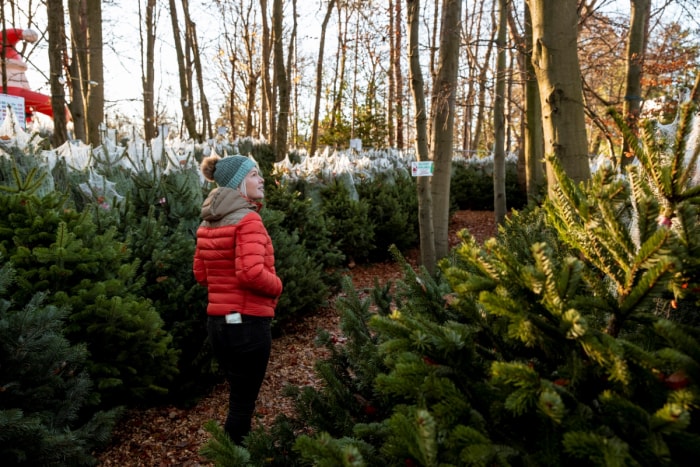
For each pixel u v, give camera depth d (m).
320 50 16.58
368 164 10.20
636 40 7.70
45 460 1.95
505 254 1.08
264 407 3.60
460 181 14.36
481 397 1.11
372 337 2.01
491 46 7.09
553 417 0.83
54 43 6.91
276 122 15.00
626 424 0.95
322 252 6.19
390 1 10.51
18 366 2.07
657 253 0.94
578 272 0.98
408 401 1.44
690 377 0.89
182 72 17.53
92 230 3.05
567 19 2.66
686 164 1.31
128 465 2.90
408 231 8.44
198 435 3.21
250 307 2.56
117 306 2.70
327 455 1.02
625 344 0.91
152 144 5.47
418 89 5.91
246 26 22.30
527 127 9.56
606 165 1.22
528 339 1.07
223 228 2.54
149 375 3.04
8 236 2.82
